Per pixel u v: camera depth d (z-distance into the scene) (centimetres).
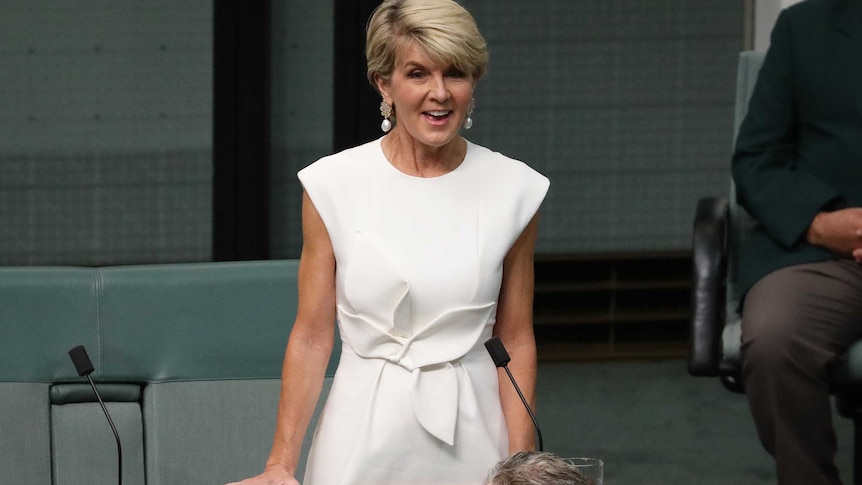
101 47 1827
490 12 2288
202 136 1866
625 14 2286
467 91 751
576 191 2330
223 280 966
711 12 2281
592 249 2339
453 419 761
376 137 1712
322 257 798
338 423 778
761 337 1084
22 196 1897
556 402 1953
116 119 1862
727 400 1962
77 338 947
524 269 807
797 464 1090
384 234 774
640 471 1571
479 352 786
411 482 764
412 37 738
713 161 2314
